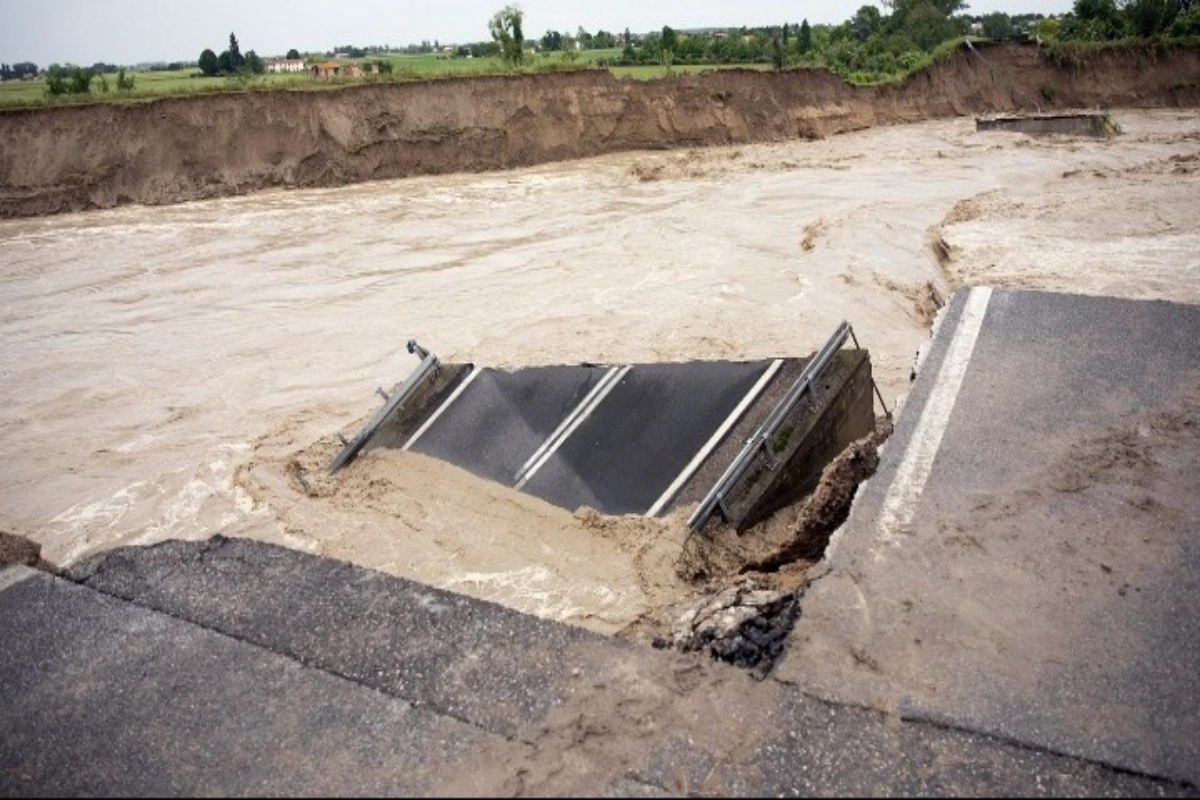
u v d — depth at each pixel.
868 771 3.27
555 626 4.21
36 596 4.76
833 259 17.50
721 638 4.23
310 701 3.84
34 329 15.87
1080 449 5.41
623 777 3.28
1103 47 43.53
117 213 25.83
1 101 27.12
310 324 15.74
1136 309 7.14
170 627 4.45
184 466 10.52
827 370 7.76
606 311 15.51
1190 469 5.13
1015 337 6.93
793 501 7.45
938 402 6.12
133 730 3.76
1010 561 4.49
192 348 14.74
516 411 8.80
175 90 29.92
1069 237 18.86
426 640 4.18
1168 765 3.25
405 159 30.97
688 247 19.78
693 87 36.41
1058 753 3.33
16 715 3.90
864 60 54.25
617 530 7.09
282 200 27.31
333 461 9.37
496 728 3.58
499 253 20.11
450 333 14.89
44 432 11.74
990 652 3.86
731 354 13.05
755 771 3.28
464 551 7.23
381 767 3.44
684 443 7.75
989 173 27.38
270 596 4.65
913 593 4.29
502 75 33.34
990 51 43.91
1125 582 4.28
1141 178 24.88
